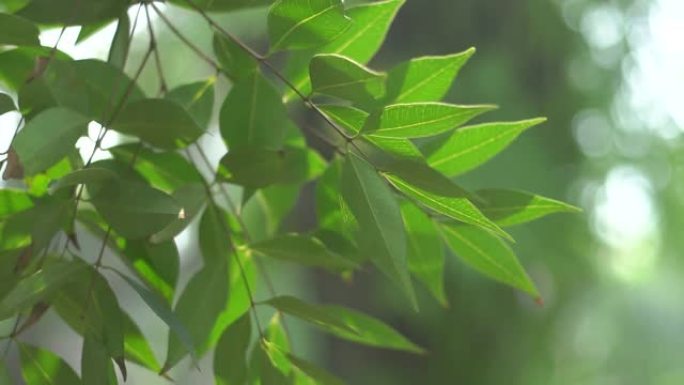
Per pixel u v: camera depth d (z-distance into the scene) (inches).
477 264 61.8
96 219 59.6
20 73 60.6
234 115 60.6
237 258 60.0
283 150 60.2
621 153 156.2
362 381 148.3
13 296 56.9
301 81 61.6
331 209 61.6
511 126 59.9
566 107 146.7
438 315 142.0
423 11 144.4
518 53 145.0
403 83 59.4
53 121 56.9
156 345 194.2
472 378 145.0
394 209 57.1
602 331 233.5
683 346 248.4
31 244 58.1
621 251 193.3
